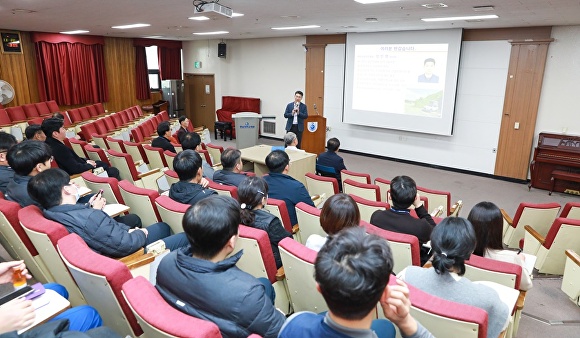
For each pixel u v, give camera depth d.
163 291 1.39
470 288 1.48
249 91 11.24
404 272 1.64
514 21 5.91
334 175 5.07
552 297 3.08
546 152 6.37
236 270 1.38
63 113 8.65
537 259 3.13
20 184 2.55
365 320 0.86
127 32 9.37
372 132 8.84
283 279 2.08
